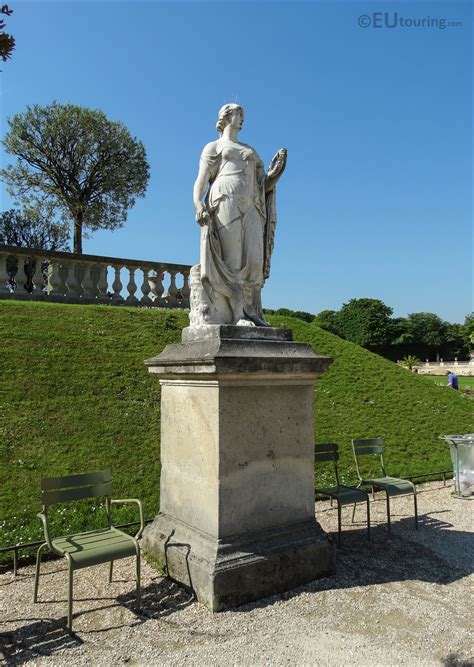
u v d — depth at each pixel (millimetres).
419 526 6305
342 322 76188
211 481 4266
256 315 5102
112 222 26219
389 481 6312
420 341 75750
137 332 11094
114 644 3533
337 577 4641
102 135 25016
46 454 6949
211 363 4090
